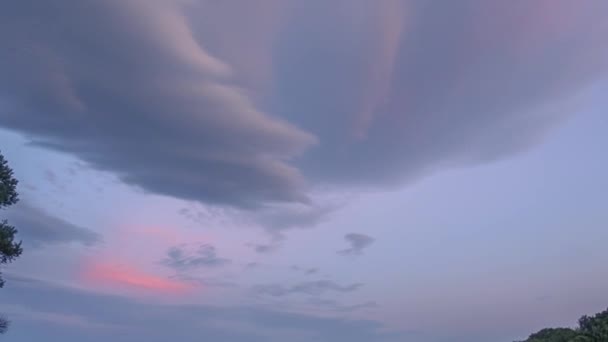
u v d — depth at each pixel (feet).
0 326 174.19
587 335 214.90
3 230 143.64
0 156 150.30
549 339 254.47
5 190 143.95
